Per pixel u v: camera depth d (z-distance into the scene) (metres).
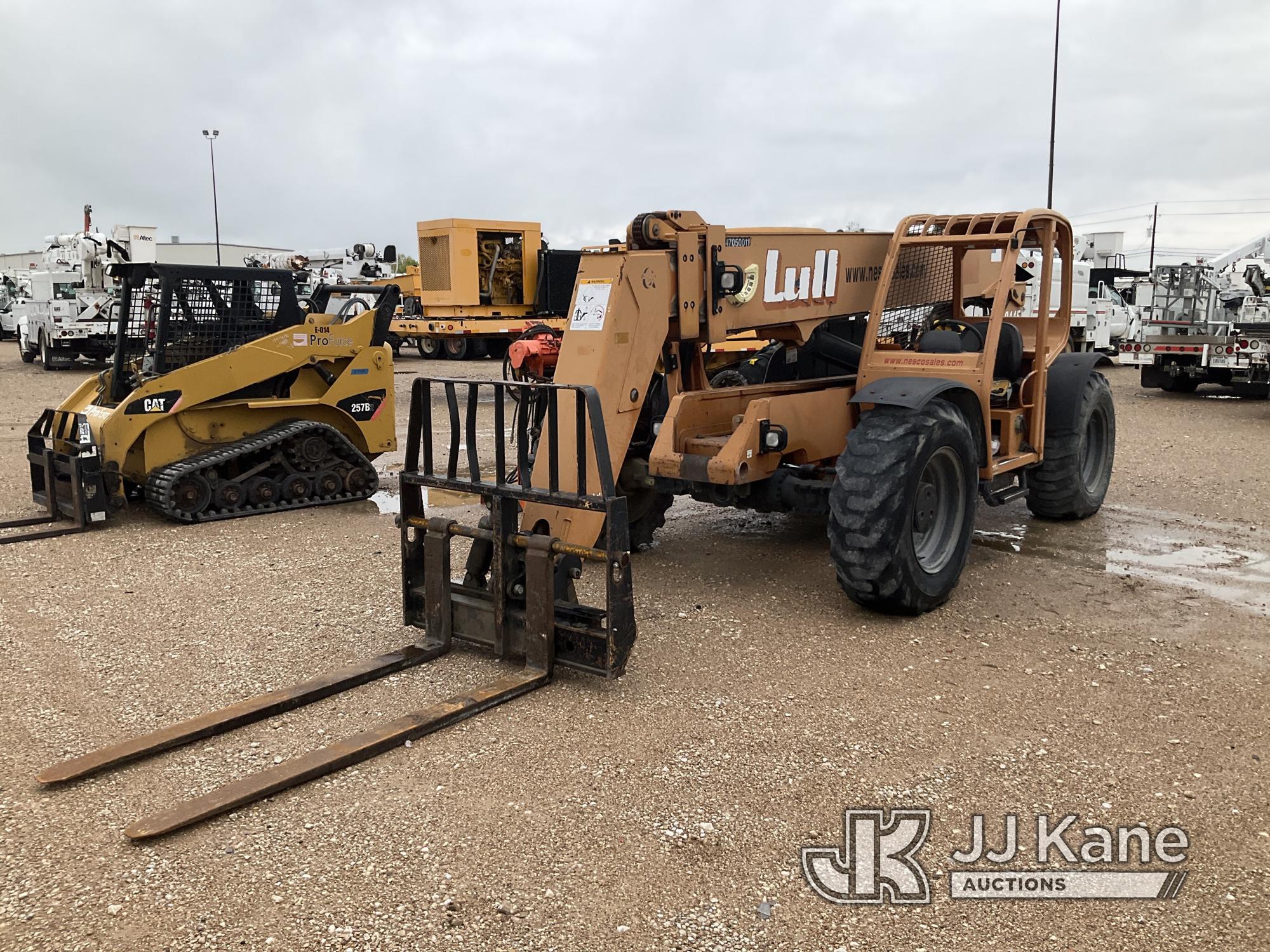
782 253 5.61
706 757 3.53
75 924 2.61
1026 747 3.61
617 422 4.91
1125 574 5.85
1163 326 15.85
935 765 3.48
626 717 3.85
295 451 7.78
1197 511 7.57
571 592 4.48
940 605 5.22
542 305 18.33
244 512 7.50
